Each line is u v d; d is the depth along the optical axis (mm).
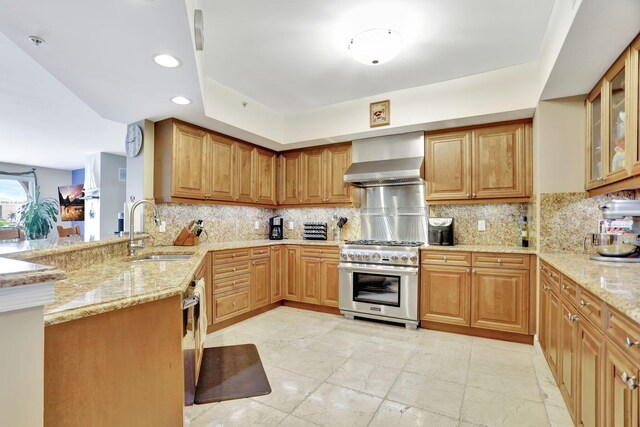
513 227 3529
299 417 1883
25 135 5117
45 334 1022
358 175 3830
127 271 1825
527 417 1865
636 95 1796
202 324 2184
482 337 3164
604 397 1294
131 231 2617
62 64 2074
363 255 3648
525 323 2961
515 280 3004
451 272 3275
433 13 2170
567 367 1853
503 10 2143
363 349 2854
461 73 3123
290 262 4211
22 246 1696
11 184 7586
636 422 1022
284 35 2432
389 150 3900
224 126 3484
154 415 1322
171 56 1979
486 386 2215
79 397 1100
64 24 1635
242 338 3115
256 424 1818
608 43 1868
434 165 3652
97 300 1180
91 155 6660
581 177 2699
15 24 1630
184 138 3297
